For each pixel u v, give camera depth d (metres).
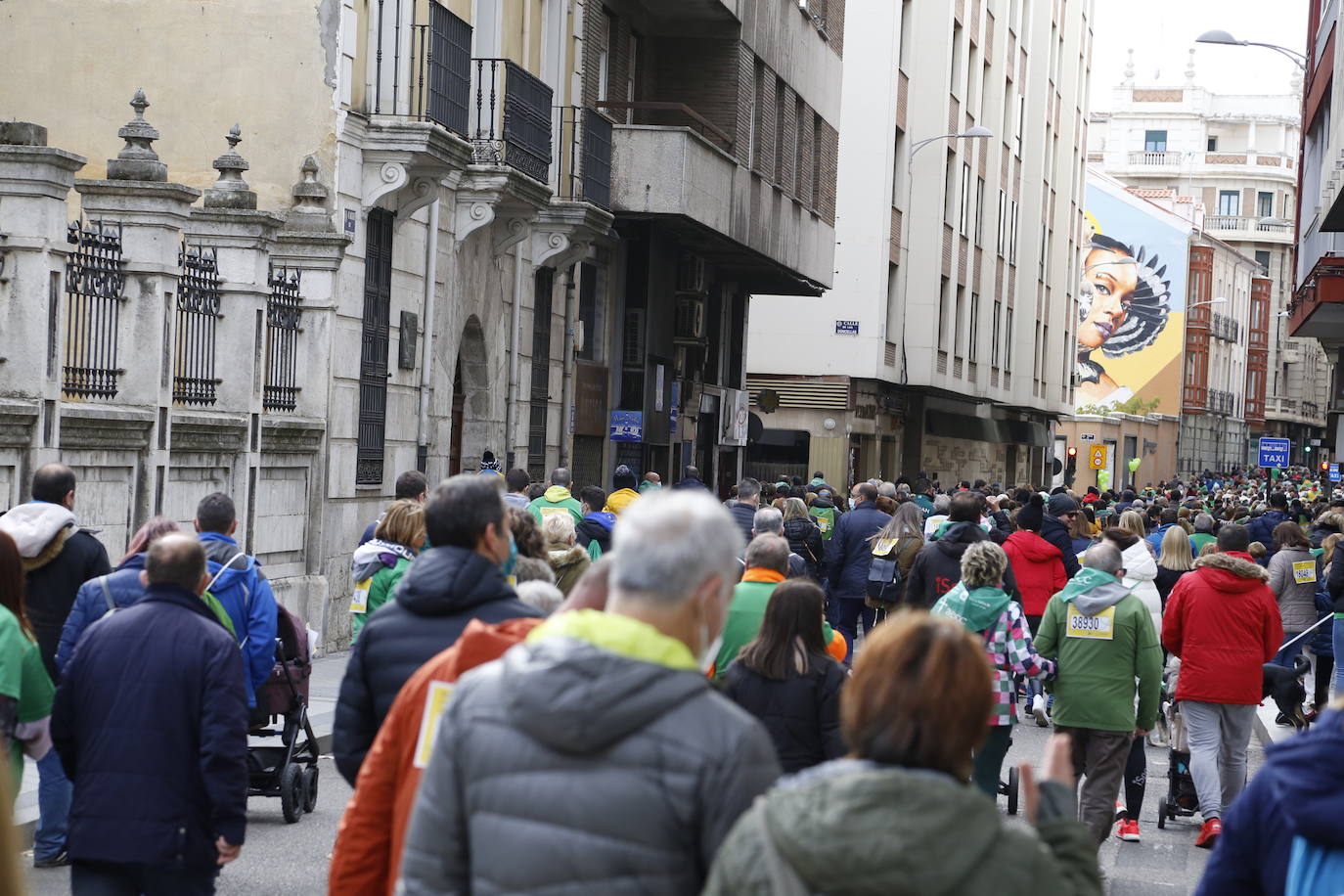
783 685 8.73
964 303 62.38
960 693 3.74
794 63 41.09
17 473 14.79
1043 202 77.25
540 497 19.55
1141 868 12.29
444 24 24.30
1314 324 42.59
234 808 7.37
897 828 3.49
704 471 42.66
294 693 12.19
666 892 4.06
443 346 25.67
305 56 22.14
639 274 34.62
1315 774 4.91
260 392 19.48
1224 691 13.04
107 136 22.81
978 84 63.28
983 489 36.97
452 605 6.23
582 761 4.12
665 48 36.16
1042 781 4.35
